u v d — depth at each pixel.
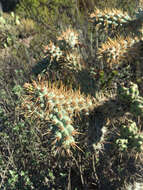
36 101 1.41
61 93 1.46
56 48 2.03
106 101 1.55
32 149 2.18
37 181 2.07
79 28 3.47
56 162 2.15
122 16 1.83
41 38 3.79
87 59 2.55
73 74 2.18
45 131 2.24
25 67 3.16
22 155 2.23
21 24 4.76
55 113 1.39
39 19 4.30
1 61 3.44
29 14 4.74
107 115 1.56
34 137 2.23
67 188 2.03
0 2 6.23
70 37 2.06
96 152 1.74
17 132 2.26
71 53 2.08
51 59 2.03
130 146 1.70
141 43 1.65
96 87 2.05
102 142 1.70
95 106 1.56
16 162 2.21
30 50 3.58
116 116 1.55
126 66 1.94
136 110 1.40
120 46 1.67
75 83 2.29
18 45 3.69
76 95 1.54
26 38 4.53
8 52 3.73
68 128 1.35
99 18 1.86
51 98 1.41
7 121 2.45
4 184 2.10
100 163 2.03
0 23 4.37
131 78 2.07
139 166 1.94
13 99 2.73
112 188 1.98
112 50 1.66
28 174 2.12
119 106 1.49
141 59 1.72
